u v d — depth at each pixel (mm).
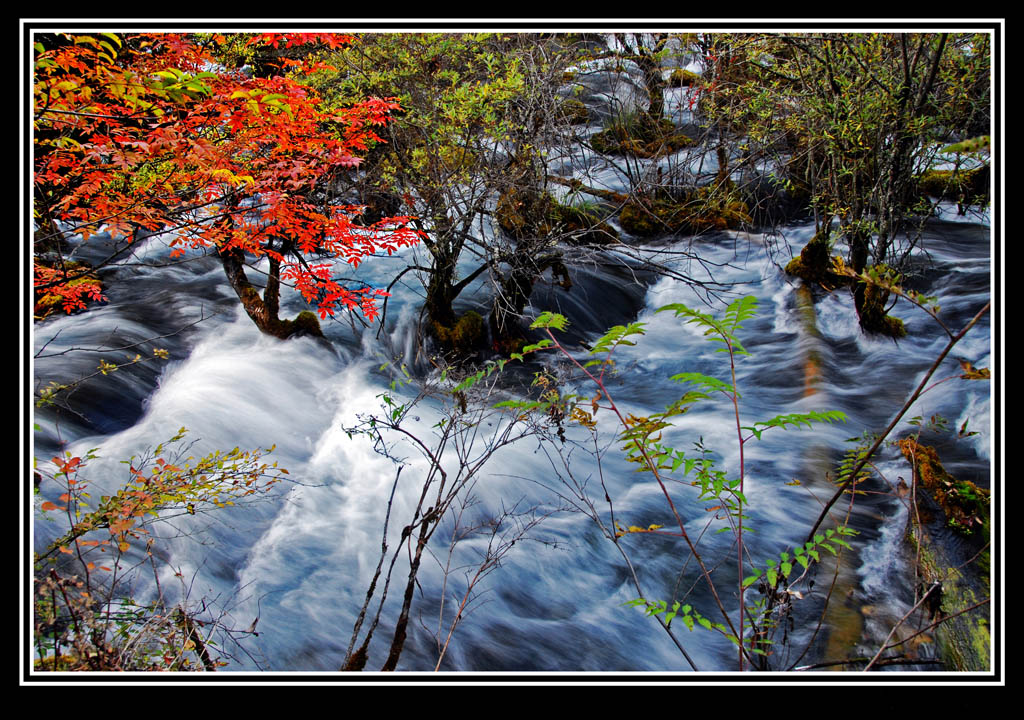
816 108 6727
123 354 7246
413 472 5582
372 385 7379
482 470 5602
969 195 7898
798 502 5059
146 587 4098
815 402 6645
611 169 10406
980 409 5652
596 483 5727
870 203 7078
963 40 5910
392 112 6469
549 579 4699
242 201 4750
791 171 8523
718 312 8484
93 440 5875
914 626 3500
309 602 4398
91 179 3330
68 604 2654
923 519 4168
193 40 4594
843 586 3982
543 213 7668
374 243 4688
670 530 5086
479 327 7961
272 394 6938
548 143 7199
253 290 8039
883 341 7438
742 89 7762
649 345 8406
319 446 6258
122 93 2779
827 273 8547
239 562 4645
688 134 10219
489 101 6648
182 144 3287
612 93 9555
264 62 5285
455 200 7453
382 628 4270
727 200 8758
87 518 3156
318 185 5457
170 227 3924
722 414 6754
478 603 4492
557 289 9008
